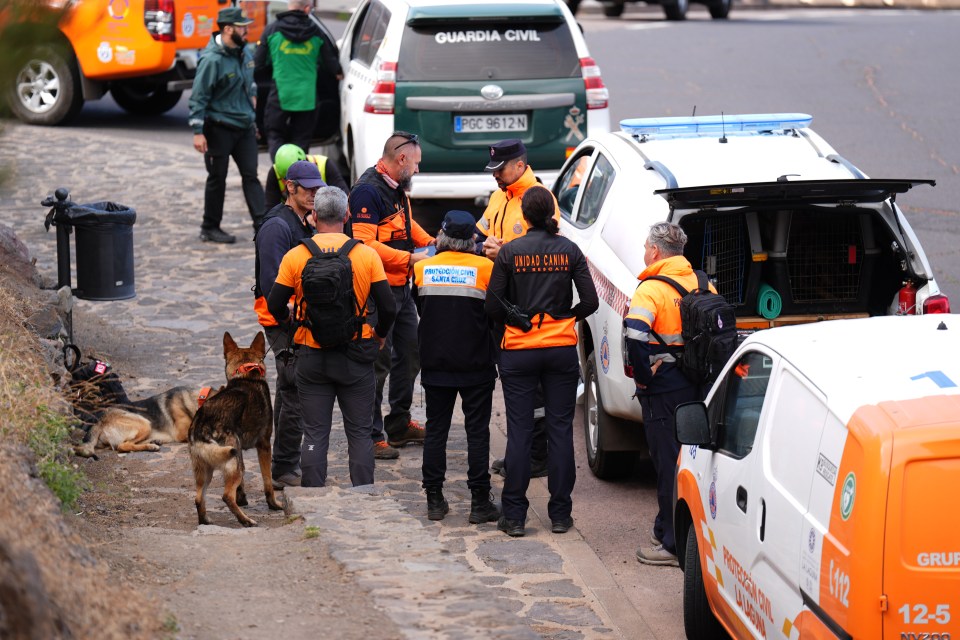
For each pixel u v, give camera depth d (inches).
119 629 677.3
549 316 1074.1
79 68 2837.1
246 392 1083.9
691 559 911.0
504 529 1104.8
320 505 1025.5
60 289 1438.2
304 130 2110.0
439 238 1095.6
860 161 2417.6
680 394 1032.8
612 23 4635.8
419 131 1791.3
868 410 658.2
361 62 2026.3
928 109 2906.0
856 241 1172.5
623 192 1226.6
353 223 1218.6
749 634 782.5
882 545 618.5
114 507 1094.4
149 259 1995.6
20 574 569.3
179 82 2758.4
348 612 783.1
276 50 2073.1
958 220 2065.7
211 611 776.9
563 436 1098.7
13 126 847.1
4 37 769.6
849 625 631.8
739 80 3282.5
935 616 617.0
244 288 1856.5
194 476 1113.4
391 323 1103.6
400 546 919.0
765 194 1074.1
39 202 2293.3
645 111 2854.3
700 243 1154.0
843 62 3570.4
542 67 1802.4
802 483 706.2
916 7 5487.2
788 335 809.5
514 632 751.7
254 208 2049.7
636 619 942.4
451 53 1800.0
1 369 994.1
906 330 772.6
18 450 878.4
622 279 1162.0
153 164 2610.7
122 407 1294.3
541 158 1809.8
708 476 874.8
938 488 619.2
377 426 1306.6
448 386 1101.7
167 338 1632.6
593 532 1122.0
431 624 763.4
